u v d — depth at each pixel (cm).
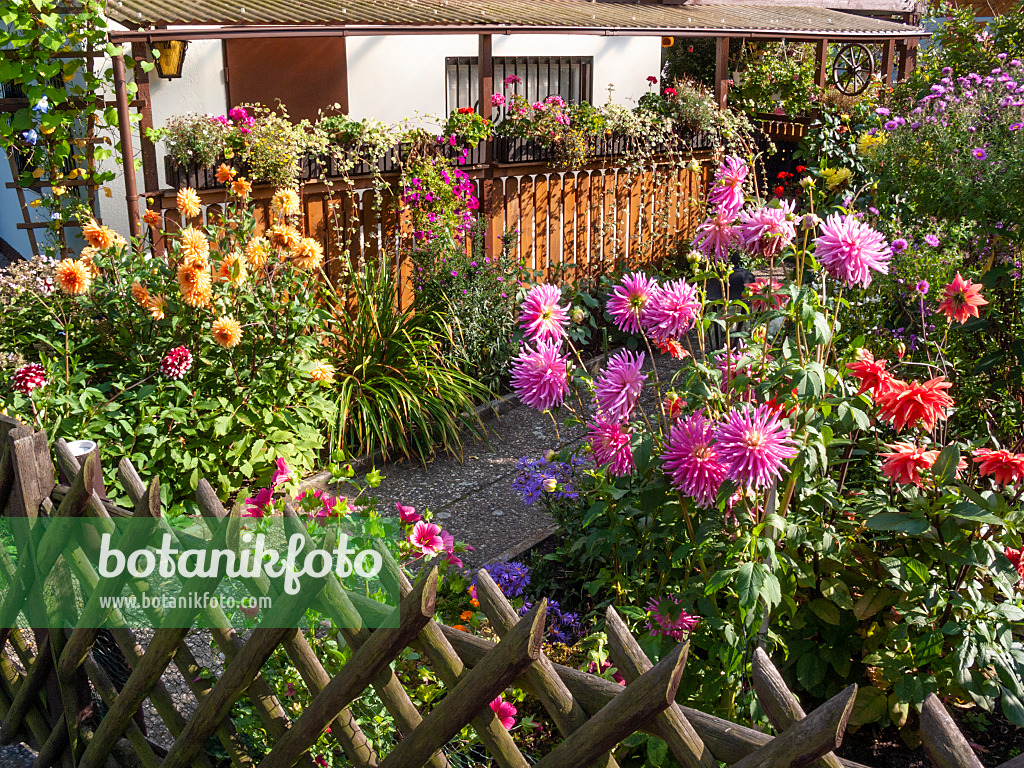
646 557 281
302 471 453
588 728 146
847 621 277
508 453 515
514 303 616
